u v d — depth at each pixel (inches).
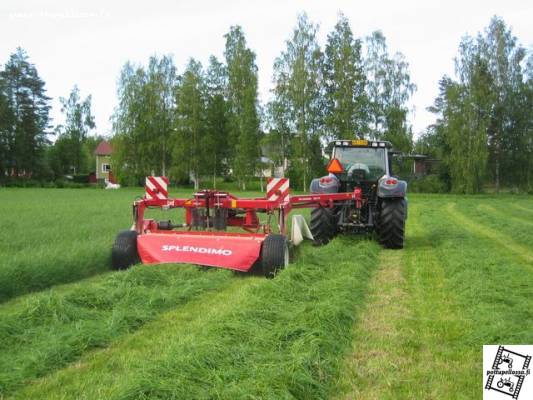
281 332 168.6
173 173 1891.0
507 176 1846.7
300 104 1656.0
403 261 331.9
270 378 133.7
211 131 1940.2
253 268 289.1
